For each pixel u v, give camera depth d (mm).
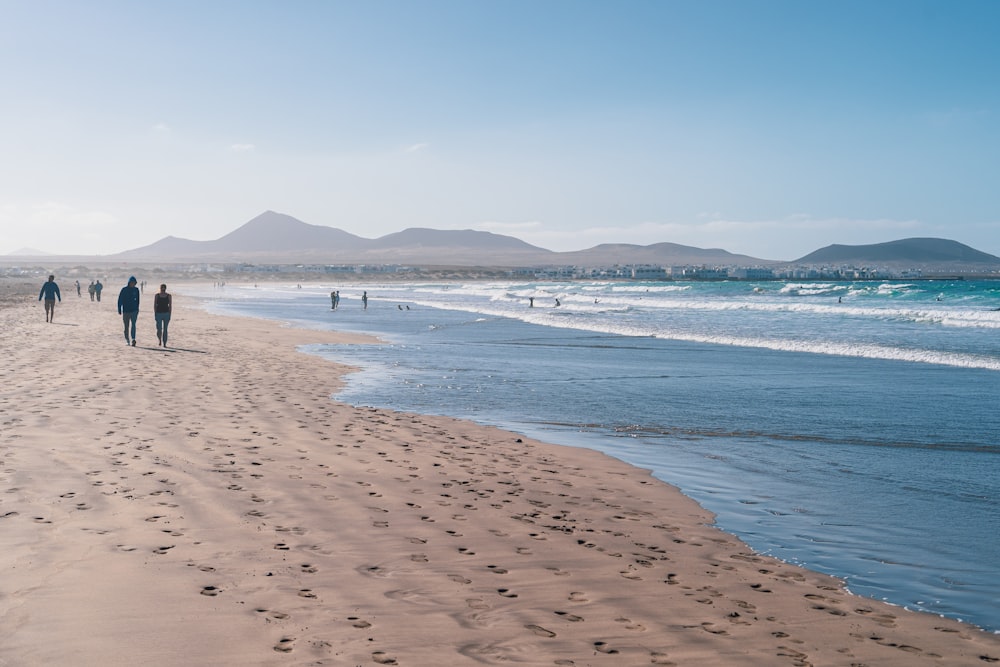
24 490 6875
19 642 3920
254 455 8836
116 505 6523
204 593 4680
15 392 12906
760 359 22281
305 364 19969
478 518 6699
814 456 9820
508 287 146875
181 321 37875
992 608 4977
